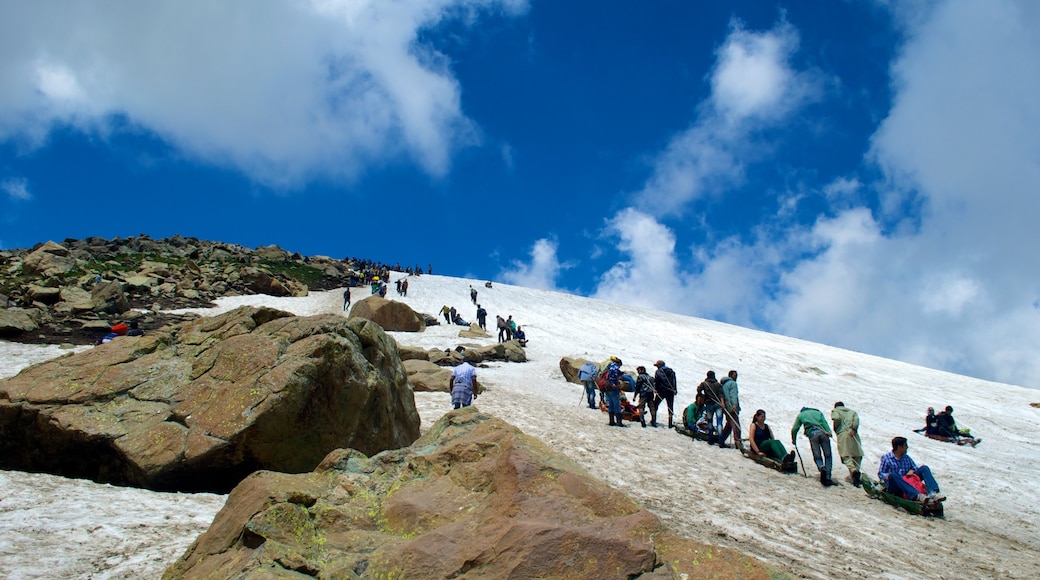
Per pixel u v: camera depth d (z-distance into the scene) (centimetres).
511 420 1549
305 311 4212
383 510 514
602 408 1897
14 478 785
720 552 469
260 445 852
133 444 845
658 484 1098
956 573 814
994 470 1680
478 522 476
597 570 430
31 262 3909
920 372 4509
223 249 6525
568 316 5519
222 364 972
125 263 4850
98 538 603
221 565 444
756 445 1455
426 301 5438
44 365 1039
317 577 423
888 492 1195
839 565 760
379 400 1031
